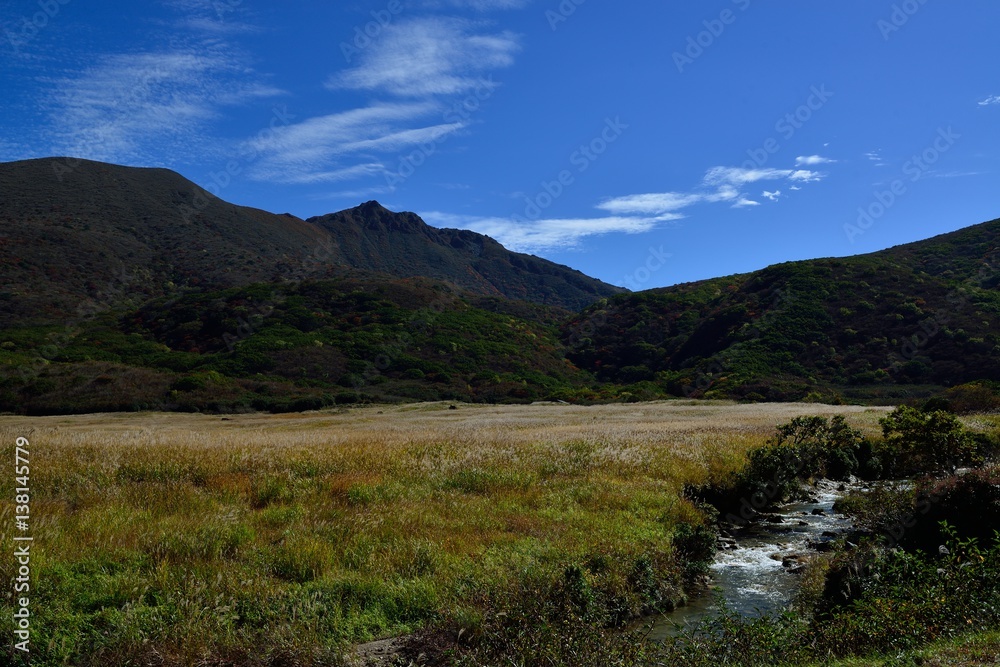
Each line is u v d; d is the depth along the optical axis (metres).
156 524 10.16
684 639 7.49
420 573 9.28
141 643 6.87
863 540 10.38
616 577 9.68
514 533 11.39
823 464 21.30
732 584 11.09
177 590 7.95
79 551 8.84
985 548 9.41
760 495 16.86
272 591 8.24
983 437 22.14
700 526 13.01
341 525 10.80
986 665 5.02
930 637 6.41
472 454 17.48
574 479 15.70
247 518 11.11
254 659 6.88
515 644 7.21
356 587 8.56
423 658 7.19
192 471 14.38
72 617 7.24
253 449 16.81
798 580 11.12
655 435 23.58
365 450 17.36
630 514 12.97
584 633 7.38
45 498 11.52
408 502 12.79
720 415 37.53
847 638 6.78
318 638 7.36
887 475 21.33
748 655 6.84
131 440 17.83
